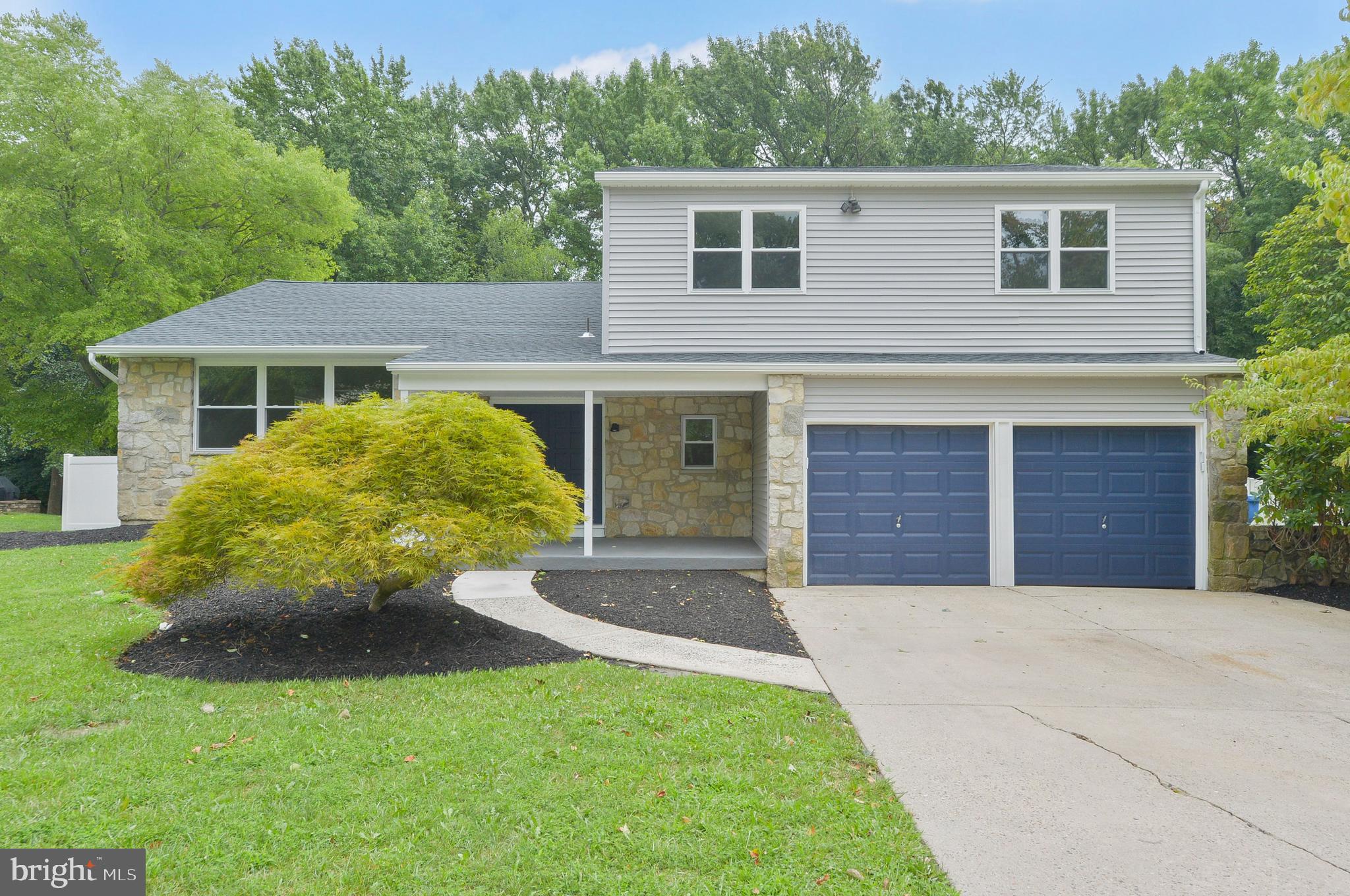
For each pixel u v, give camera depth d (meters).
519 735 4.38
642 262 10.89
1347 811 3.69
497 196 38.62
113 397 19.16
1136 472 10.05
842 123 32.34
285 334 12.52
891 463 10.12
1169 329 10.72
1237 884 3.04
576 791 3.70
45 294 17.84
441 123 38.38
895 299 10.81
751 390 10.18
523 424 7.05
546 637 6.76
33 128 17.30
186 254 18.22
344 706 4.87
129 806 3.47
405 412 6.77
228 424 12.78
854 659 6.43
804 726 4.74
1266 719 5.01
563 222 31.19
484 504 6.51
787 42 32.62
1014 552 10.04
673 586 9.02
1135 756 4.36
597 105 34.12
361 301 14.56
